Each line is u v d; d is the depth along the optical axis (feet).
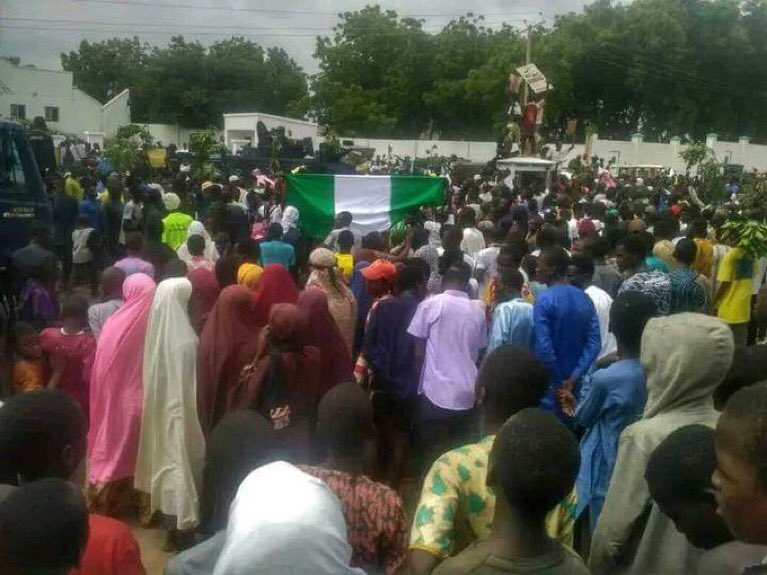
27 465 10.00
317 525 7.78
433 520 10.41
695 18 217.15
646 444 11.00
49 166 51.19
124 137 106.93
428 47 215.92
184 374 19.22
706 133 225.56
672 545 10.31
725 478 6.51
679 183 88.79
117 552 9.86
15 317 32.07
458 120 214.90
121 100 194.18
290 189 39.34
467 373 20.53
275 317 17.25
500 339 20.56
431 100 210.18
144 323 20.08
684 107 214.28
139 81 251.80
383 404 21.79
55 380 21.33
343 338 22.56
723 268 30.40
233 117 163.43
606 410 14.32
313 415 17.61
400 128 222.48
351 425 11.48
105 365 20.02
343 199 39.47
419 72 215.92
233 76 245.45
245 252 24.66
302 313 17.67
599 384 14.34
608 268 26.30
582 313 19.89
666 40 209.67
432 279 28.50
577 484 14.55
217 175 68.80
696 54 217.36
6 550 7.45
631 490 10.98
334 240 35.42
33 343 21.65
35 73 181.98
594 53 208.13
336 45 221.66
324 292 22.00
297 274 39.32
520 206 41.93
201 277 23.54
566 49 201.26
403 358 21.36
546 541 8.66
